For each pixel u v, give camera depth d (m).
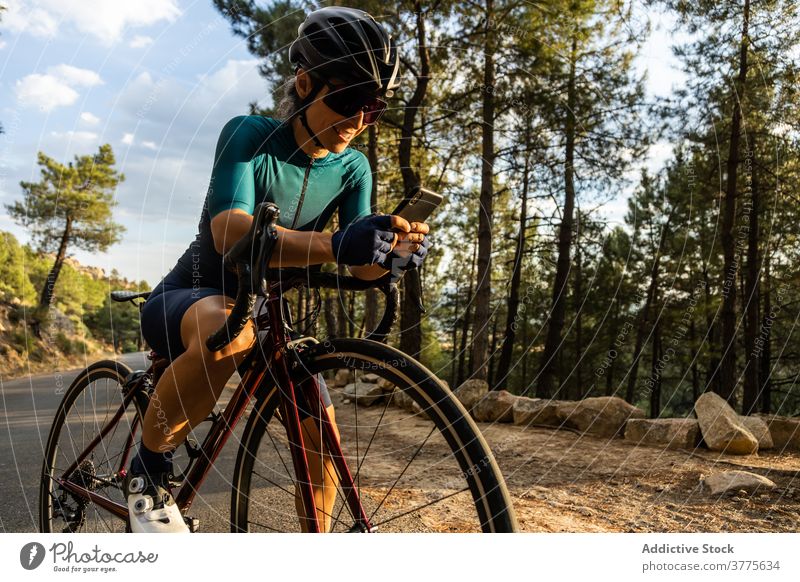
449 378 16.48
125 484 1.50
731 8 8.35
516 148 7.77
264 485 2.70
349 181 1.73
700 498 2.77
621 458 3.71
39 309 20.72
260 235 1.17
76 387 2.22
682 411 20.53
